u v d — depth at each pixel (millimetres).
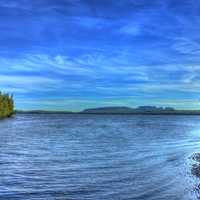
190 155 48031
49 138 79438
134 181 29328
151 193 24891
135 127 141375
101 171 34750
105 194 24719
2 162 41406
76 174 32938
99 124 171000
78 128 127125
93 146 61750
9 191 25750
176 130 120375
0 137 81500
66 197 23969
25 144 64938
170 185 27516
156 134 96875
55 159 44219
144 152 52375
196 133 103938
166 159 43781
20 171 34719
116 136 87312
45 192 25453
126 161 42125
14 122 175750
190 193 24797
